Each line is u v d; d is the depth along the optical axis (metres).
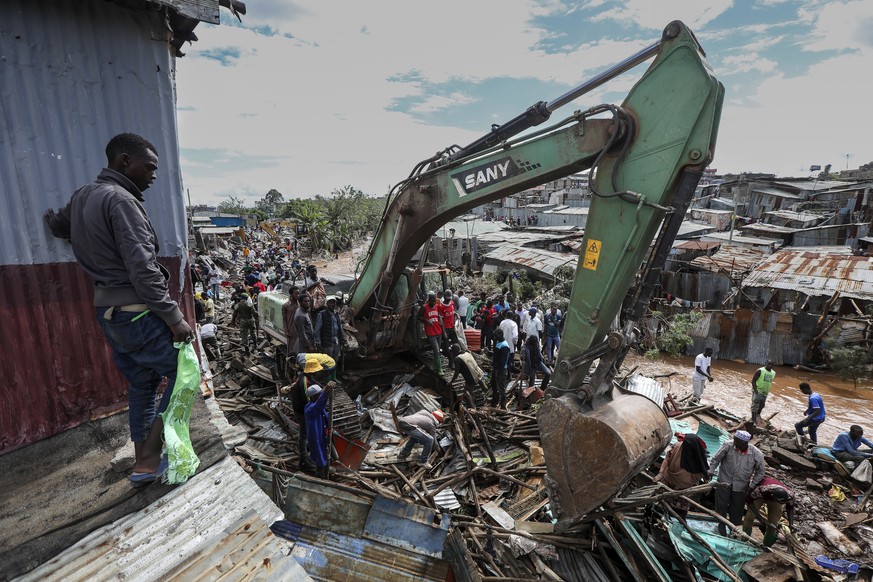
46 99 3.27
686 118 4.38
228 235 49.12
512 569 5.48
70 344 3.55
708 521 6.40
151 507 2.62
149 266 2.35
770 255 21.67
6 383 3.26
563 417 4.93
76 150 3.45
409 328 10.12
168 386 2.64
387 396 9.49
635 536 5.61
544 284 24.58
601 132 4.93
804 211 35.00
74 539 2.35
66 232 3.28
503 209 54.66
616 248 4.89
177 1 3.43
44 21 3.20
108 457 3.15
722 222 36.53
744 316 16.31
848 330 15.25
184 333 2.54
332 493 4.39
